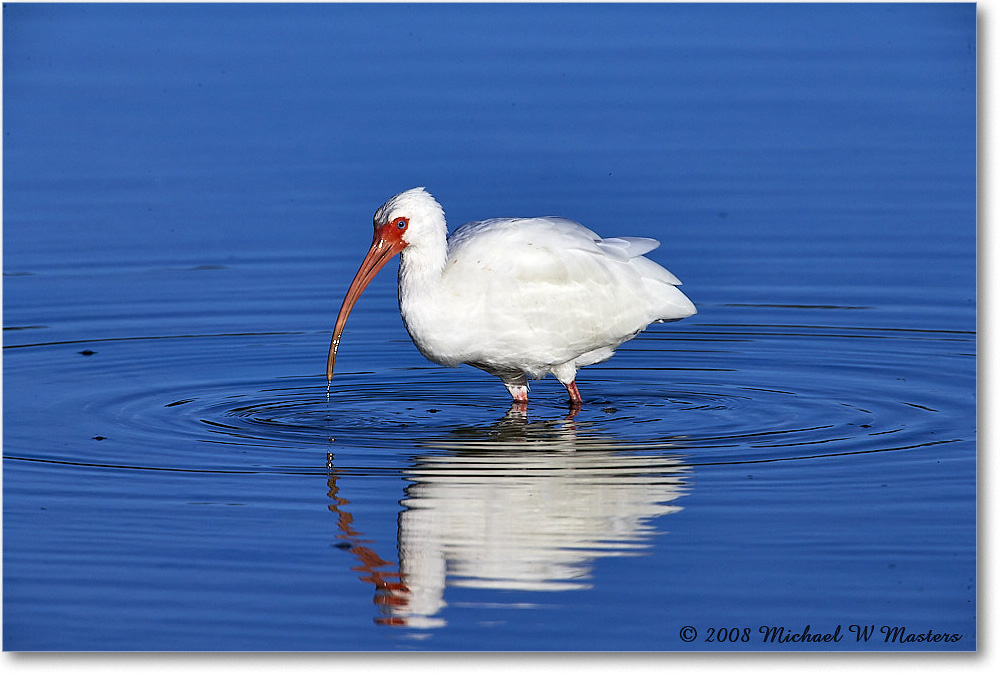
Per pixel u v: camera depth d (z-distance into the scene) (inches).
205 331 779.4
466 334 623.5
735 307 815.1
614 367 727.1
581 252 644.7
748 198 927.0
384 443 597.6
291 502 532.7
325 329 788.0
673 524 512.7
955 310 799.7
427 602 458.3
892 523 513.3
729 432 611.2
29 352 739.4
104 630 447.5
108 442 600.1
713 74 1071.6
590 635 441.1
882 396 663.8
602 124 1007.0
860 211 917.2
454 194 913.5
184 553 493.4
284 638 441.7
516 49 1099.9
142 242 900.0
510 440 601.9
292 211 928.3
